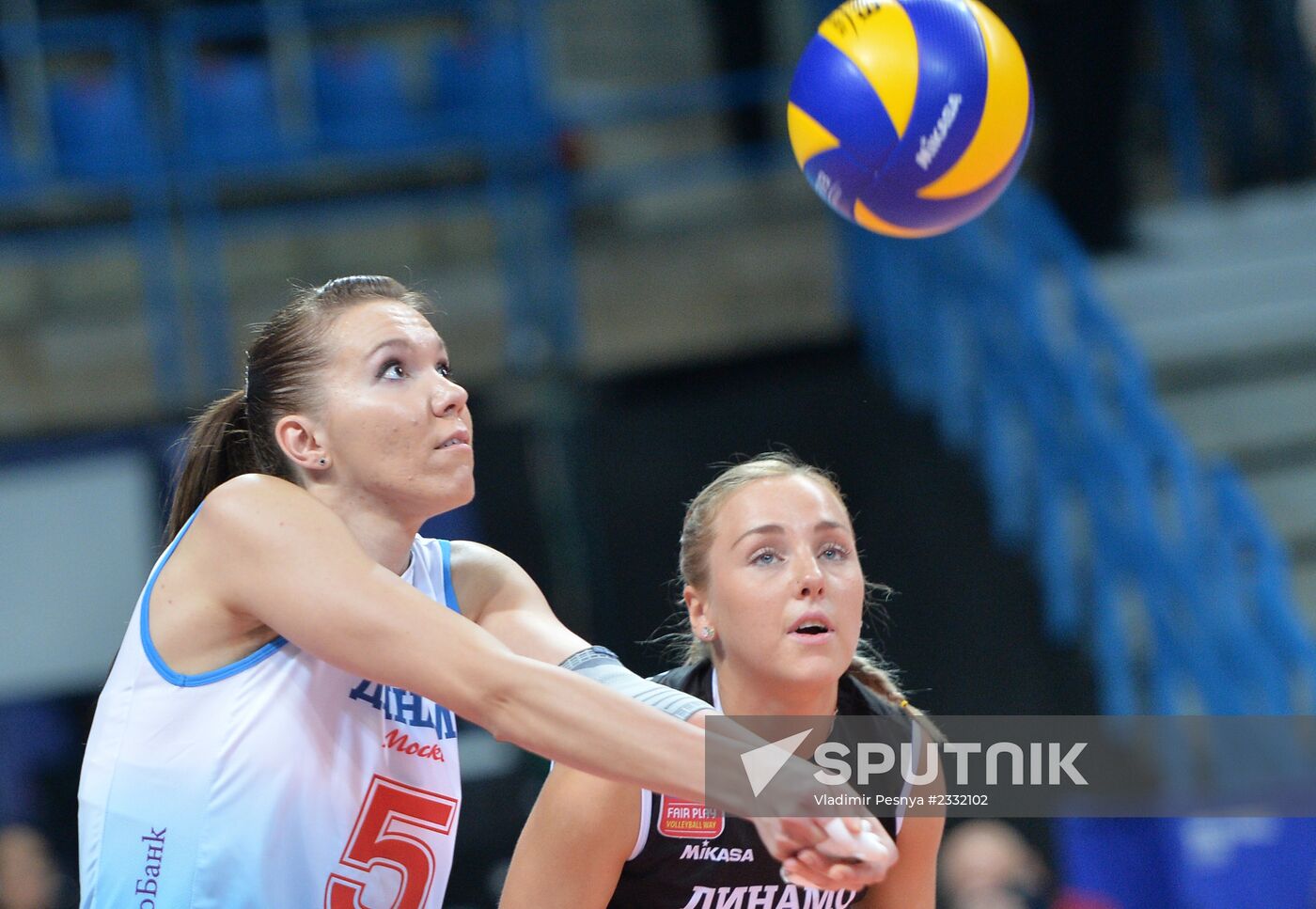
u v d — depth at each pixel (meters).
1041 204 25.86
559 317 27.56
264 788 7.27
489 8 29.38
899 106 9.31
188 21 28.33
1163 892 17.75
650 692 7.28
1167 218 31.47
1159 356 27.11
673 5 37.38
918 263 25.81
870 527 24.23
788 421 25.28
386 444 7.37
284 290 30.27
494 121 28.23
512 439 24.91
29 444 22.83
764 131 32.25
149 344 29.31
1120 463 21.47
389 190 30.17
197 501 8.16
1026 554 23.30
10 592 22.48
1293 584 23.44
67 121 28.88
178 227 29.06
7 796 21.97
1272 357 26.92
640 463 24.94
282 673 7.38
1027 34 29.27
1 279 29.89
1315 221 30.39
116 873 7.35
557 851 8.25
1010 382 24.03
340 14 29.73
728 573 8.34
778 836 6.44
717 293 30.48
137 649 7.48
